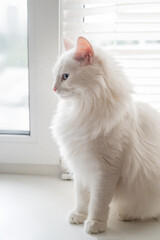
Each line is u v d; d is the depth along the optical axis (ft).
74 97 2.62
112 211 3.20
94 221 2.70
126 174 2.77
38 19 3.35
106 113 2.53
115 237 2.65
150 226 2.90
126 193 2.92
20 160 3.86
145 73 3.52
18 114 4.15
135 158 2.76
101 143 2.59
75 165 2.88
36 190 3.52
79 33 3.44
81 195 2.96
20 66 3.99
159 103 3.58
